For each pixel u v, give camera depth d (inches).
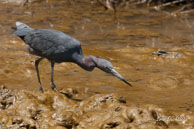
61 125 337.4
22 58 593.3
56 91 440.8
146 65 609.6
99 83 500.7
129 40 781.3
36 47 449.7
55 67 566.9
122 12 1019.3
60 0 1095.6
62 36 442.6
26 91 403.2
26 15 928.3
